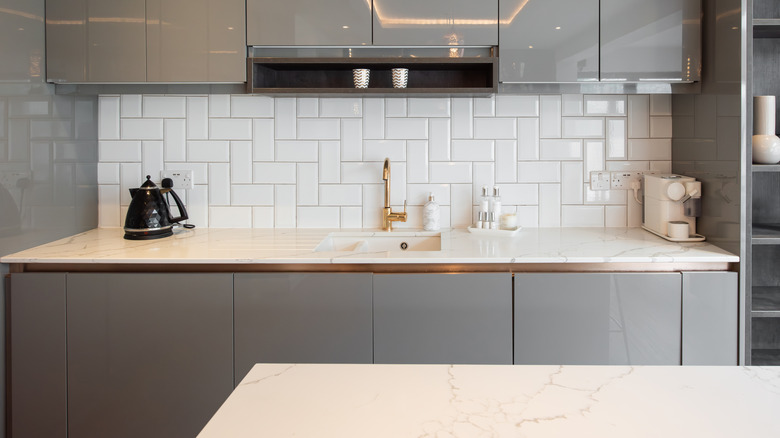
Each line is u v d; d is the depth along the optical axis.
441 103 2.56
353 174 2.59
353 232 2.49
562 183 2.59
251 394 0.83
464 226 2.60
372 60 2.21
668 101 2.55
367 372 0.92
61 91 2.28
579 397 0.82
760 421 0.75
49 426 1.98
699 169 2.26
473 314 1.94
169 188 2.43
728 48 2.00
